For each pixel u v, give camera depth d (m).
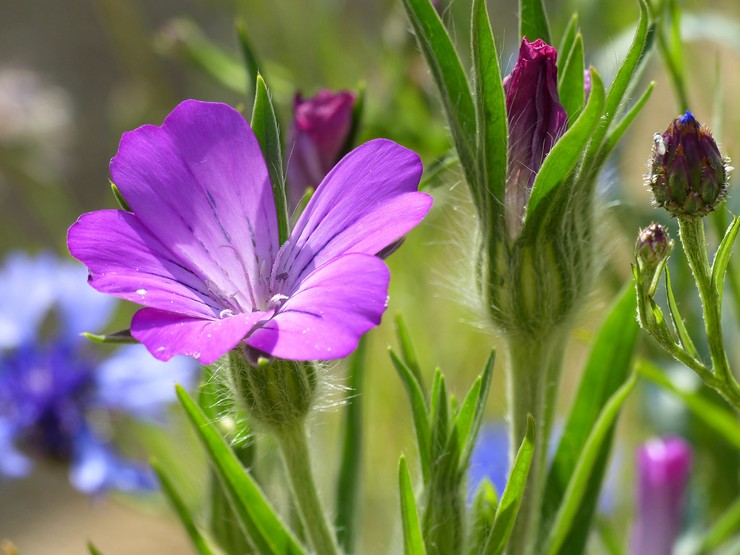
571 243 0.23
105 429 0.33
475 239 0.23
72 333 0.33
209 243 0.22
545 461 0.25
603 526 0.31
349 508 0.28
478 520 0.25
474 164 0.23
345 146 0.27
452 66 0.22
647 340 0.33
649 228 0.21
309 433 0.23
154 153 0.22
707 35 0.33
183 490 0.33
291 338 0.20
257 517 0.24
